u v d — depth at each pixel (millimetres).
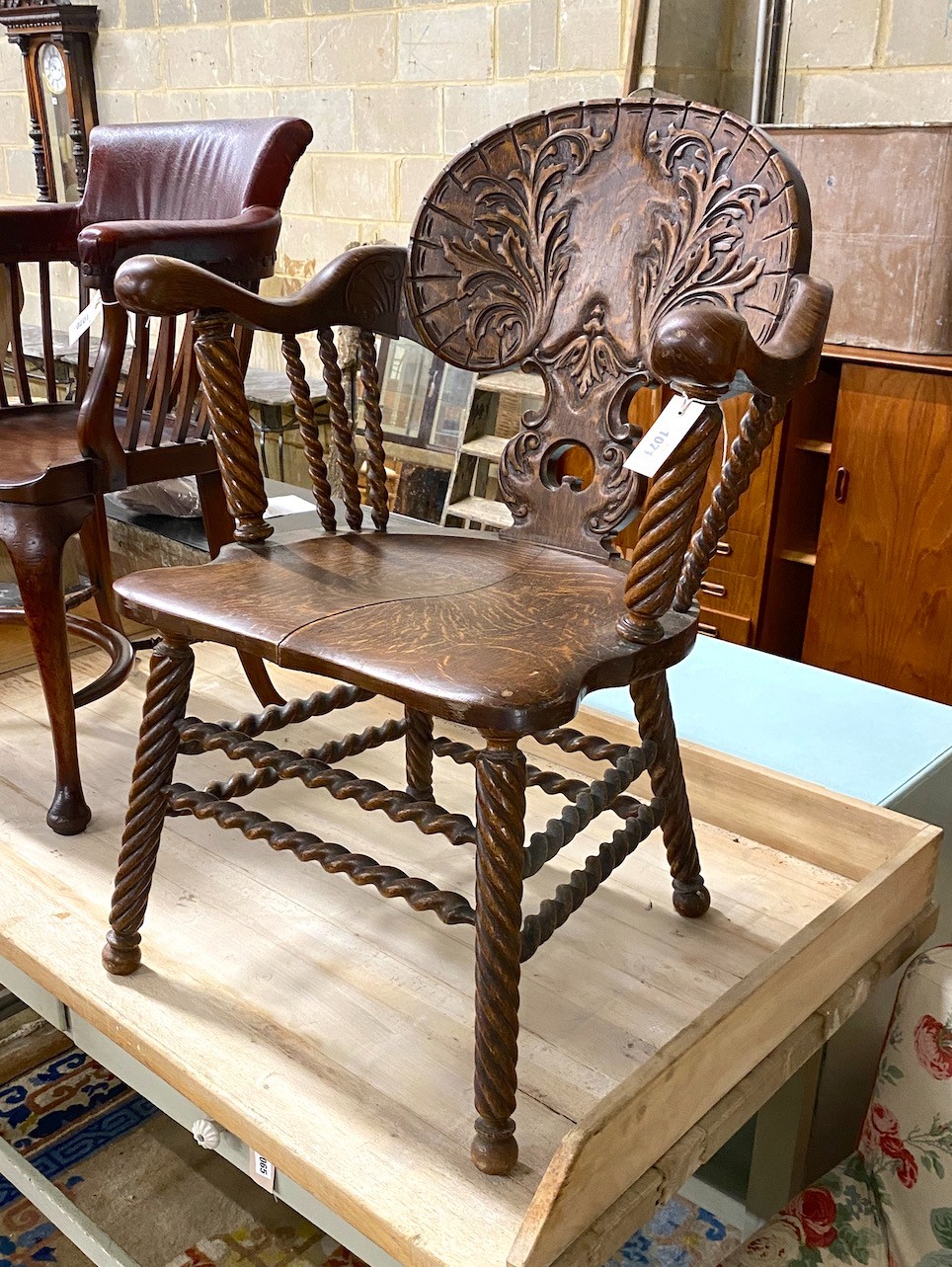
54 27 3805
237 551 1173
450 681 842
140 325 1371
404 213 3311
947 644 2348
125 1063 1159
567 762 1620
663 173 1131
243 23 3477
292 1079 1030
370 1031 1104
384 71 3199
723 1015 917
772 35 2635
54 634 1368
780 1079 1040
